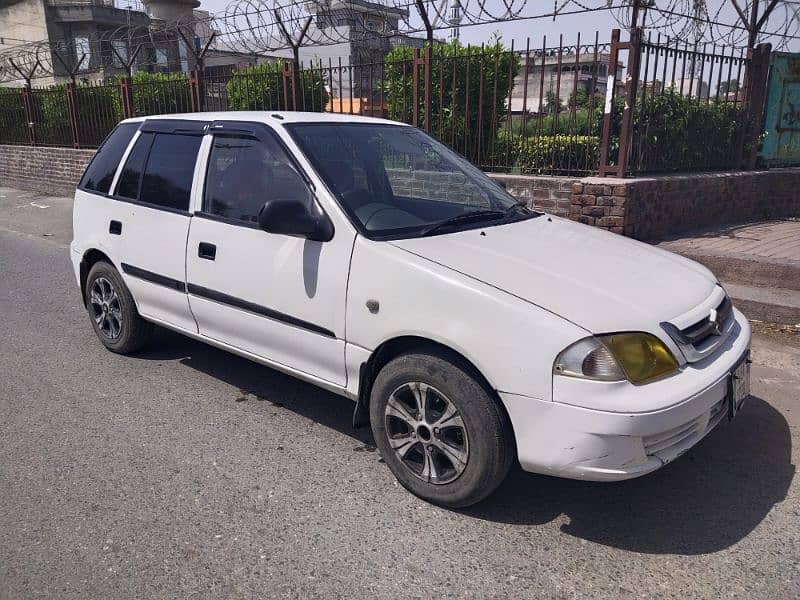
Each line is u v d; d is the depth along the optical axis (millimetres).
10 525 3150
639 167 7719
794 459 3707
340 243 3484
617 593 2691
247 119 4184
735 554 2930
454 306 3027
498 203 4316
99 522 3168
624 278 3268
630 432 2723
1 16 41156
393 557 2910
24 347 5598
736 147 9188
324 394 4641
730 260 6285
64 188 15242
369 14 9930
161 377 4926
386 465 3691
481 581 2760
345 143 4078
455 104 8695
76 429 4113
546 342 2803
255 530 3102
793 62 9445
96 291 5344
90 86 14562
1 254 9531
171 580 2773
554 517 3207
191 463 3705
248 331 4035
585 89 8930
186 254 4328
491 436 2986
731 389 3119
